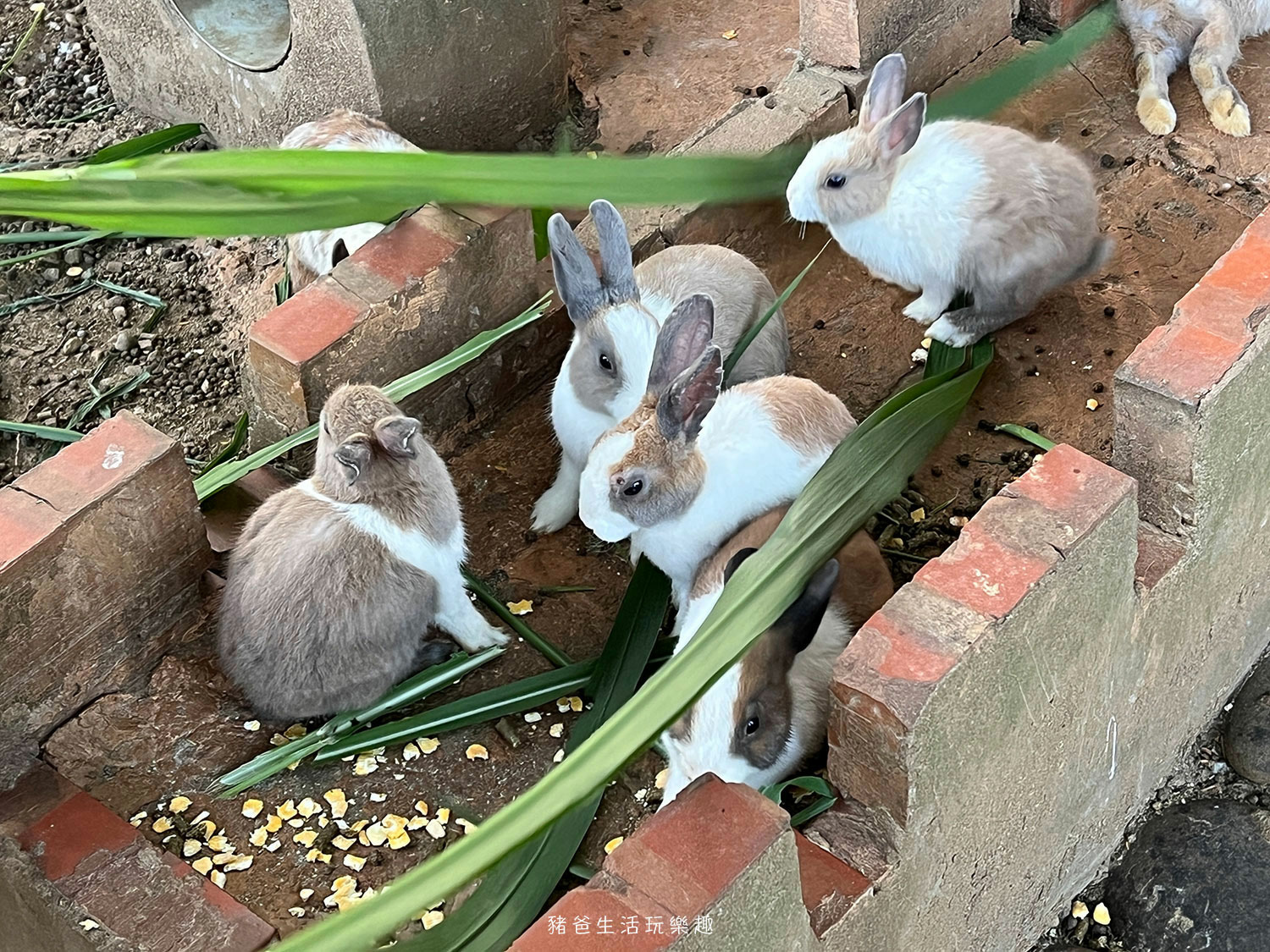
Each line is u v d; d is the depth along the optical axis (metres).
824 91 1.58
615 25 1.88
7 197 0.77
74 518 1.12
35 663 1.15
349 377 1.32
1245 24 1.69
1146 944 1.23
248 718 1.21
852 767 0.99
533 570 1.34
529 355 1.47
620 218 1.24
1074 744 1.13
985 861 1.10
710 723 1.05
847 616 1.15
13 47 1.95
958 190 1.36
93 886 1.04
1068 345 1.46
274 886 1.11
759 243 1.59
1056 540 1.00
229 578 1.20
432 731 1.19
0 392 1.60
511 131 1.73
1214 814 1.28
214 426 1.54
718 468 1.18
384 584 1.17
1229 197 1.57
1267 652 1.38
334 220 0.85
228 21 1.74
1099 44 1.73
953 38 1.69
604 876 0.88
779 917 0.92
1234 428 1.09
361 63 1.57
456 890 0.81
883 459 1.12
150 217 0.79
